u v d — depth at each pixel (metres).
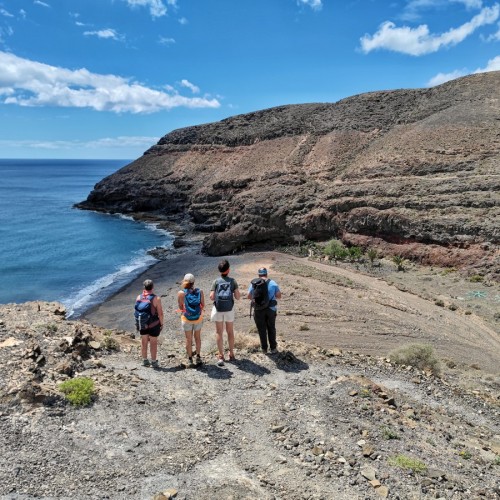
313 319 27.95
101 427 7.34
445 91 84.44
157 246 65.25
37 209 103.88
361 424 8.35
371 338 24.94
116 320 33.06
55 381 8.41
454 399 11.54
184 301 10.45
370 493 6.30
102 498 5.70
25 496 5.53
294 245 57.34
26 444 6.55
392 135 74.62
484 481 7.22
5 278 46.16
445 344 24.72
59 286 43.81
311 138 88.12
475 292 34.97
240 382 9.76
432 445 8.21
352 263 46.47
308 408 8.77
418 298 34.06
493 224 40.88
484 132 60.47
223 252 57.38
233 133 103.00
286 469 6.74
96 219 89.56
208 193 80.81
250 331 21.45
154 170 103.31
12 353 9.02
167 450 6.99
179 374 9.97
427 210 47.50
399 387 11.43
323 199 58.28
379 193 53.53
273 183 73.00
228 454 7.08
